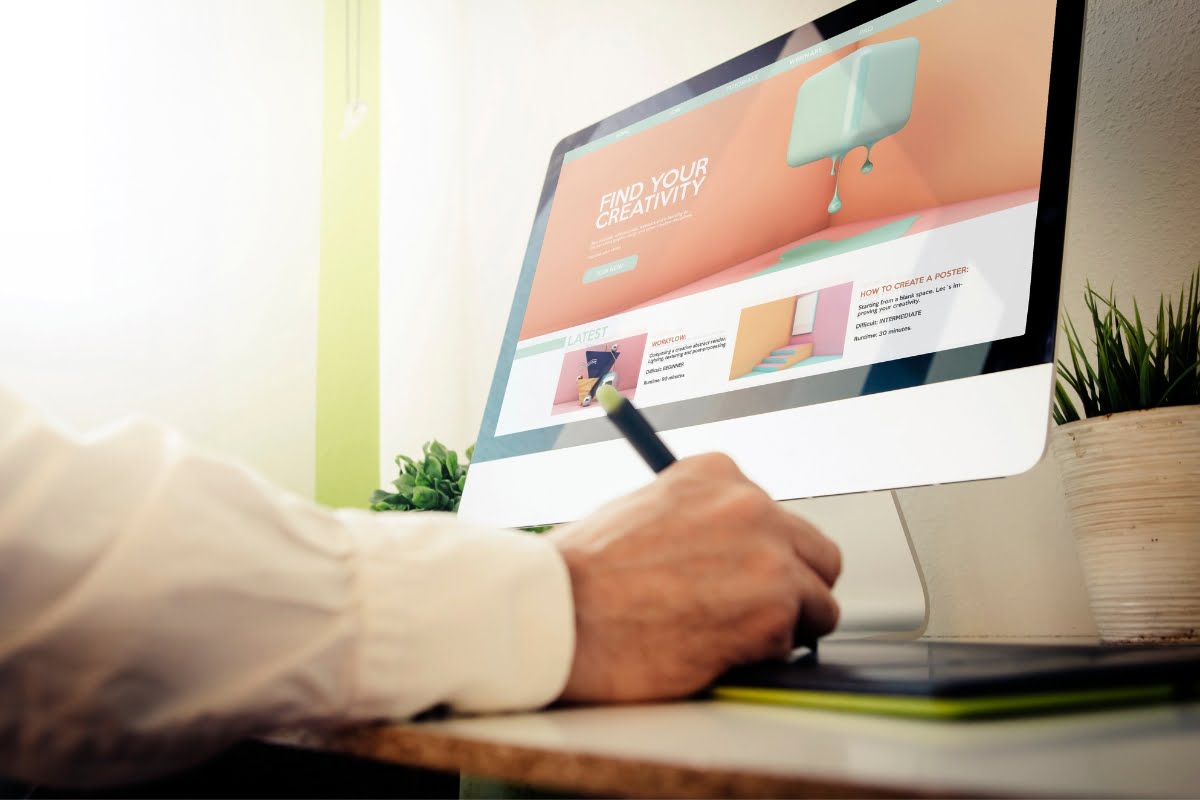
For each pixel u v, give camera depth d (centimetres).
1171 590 57
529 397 84
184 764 29
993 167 61
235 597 28
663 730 25
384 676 30
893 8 70
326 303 224
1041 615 77
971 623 81
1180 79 75
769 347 69
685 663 35
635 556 36
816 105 73
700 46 119
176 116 212
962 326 59
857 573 66
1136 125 78
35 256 190
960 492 83
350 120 195
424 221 178
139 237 203
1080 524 62
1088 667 30
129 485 28
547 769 22
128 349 198
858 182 68
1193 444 57
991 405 56
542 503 78
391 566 32
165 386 202
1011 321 57
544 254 91
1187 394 59
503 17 162
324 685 29
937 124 65
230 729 28
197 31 218
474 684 31
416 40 187
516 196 155
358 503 206
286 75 231
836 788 17
